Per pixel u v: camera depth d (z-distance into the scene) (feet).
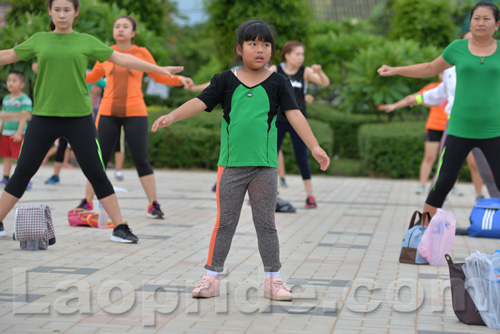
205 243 19.76
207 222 23.94
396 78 51.01
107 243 19.36
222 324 12.09
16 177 18.57
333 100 67.00
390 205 30.37
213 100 13.60
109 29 44.88
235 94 13.58
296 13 54.29
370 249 19.49
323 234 22.09
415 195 34.58
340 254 18.66
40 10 46.75
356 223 24.73
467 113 18.72
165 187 35.86
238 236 21.11
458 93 18.90
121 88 23.11
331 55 59.47
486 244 20.80
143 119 23.61
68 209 26.32
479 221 21.86
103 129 23.25
